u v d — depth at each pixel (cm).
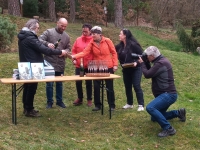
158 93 589
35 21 610
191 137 581
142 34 2142
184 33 1845
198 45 1814
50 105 723
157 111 576
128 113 685
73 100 820
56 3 3105
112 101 718
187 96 970
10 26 1164
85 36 733
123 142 569
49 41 696
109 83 700
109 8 3170
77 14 2956
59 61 704
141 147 555
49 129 594
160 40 2102
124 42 701
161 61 579
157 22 2594
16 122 595
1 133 535
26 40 597
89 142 557
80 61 715
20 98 771
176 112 622
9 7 1728
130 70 709
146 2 3195
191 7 2730
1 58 1005
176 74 1140
